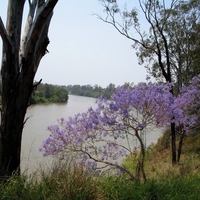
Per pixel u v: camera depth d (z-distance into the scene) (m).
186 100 10.52
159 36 14.42
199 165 8.02
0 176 3.71
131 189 3.98
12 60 3.80
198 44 17.12
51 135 5.96
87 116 6.01
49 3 3.51
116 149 6.59
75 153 5.97
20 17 3.87
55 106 55.59
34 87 4.09
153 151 17.19
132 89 5.82
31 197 3.28
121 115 5.69
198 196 4.12
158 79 17.41
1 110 3.88
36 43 3.81
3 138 3.81
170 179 4.89
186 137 16.72
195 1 15.66
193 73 18.06
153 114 5.65
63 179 3.63
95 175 4.31
